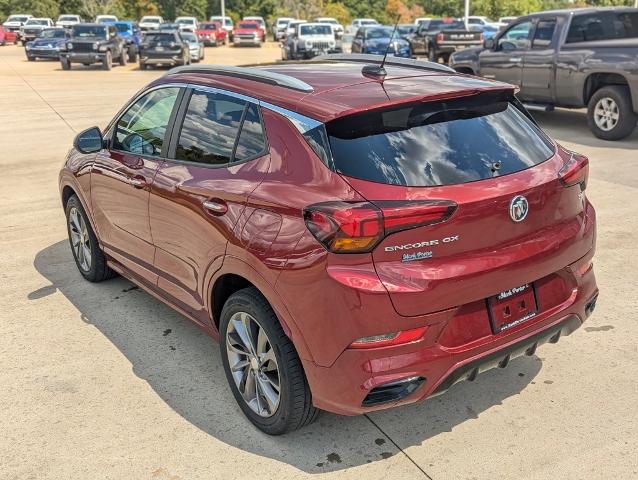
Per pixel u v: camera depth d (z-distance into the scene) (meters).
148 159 4.21
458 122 3.25
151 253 4.27
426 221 2.82
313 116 3.12
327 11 71.12
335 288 2.81
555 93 11.64
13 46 46.19
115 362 4.19
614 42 10.61
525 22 12.28
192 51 32.28
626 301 4.86
